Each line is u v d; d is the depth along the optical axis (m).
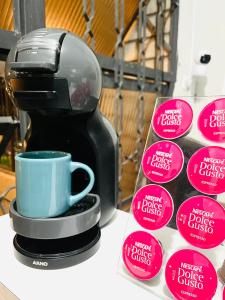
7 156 0.82
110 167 0.49
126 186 1.24
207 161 0.33
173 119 0.36
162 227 0.35
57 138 0.49
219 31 1.21
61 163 0.38
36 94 0.36
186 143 0.35
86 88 0.39
